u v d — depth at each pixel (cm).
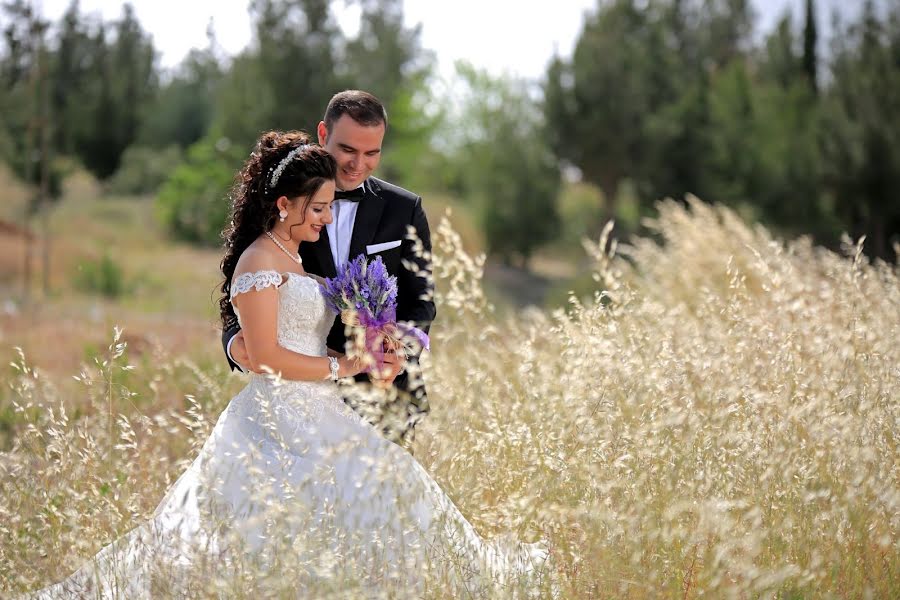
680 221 1157
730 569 386
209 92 5000
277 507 398
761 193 2777
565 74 3397
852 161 2394
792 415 460
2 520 486
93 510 470
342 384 473
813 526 423
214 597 397
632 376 477
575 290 1631
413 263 520
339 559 397
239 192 485
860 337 544
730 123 3119
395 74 4025
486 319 703
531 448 461
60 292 2072
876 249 2312
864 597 405
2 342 1143
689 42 4631
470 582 429
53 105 4031
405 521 416
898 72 2444
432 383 605
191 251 3297
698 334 566
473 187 3688
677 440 443
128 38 4566
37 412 629
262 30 3291
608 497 412
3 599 445
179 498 472
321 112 3309
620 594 398
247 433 474
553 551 426
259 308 457
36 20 1714
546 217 3497
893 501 406
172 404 733
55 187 3744
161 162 4622
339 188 512
